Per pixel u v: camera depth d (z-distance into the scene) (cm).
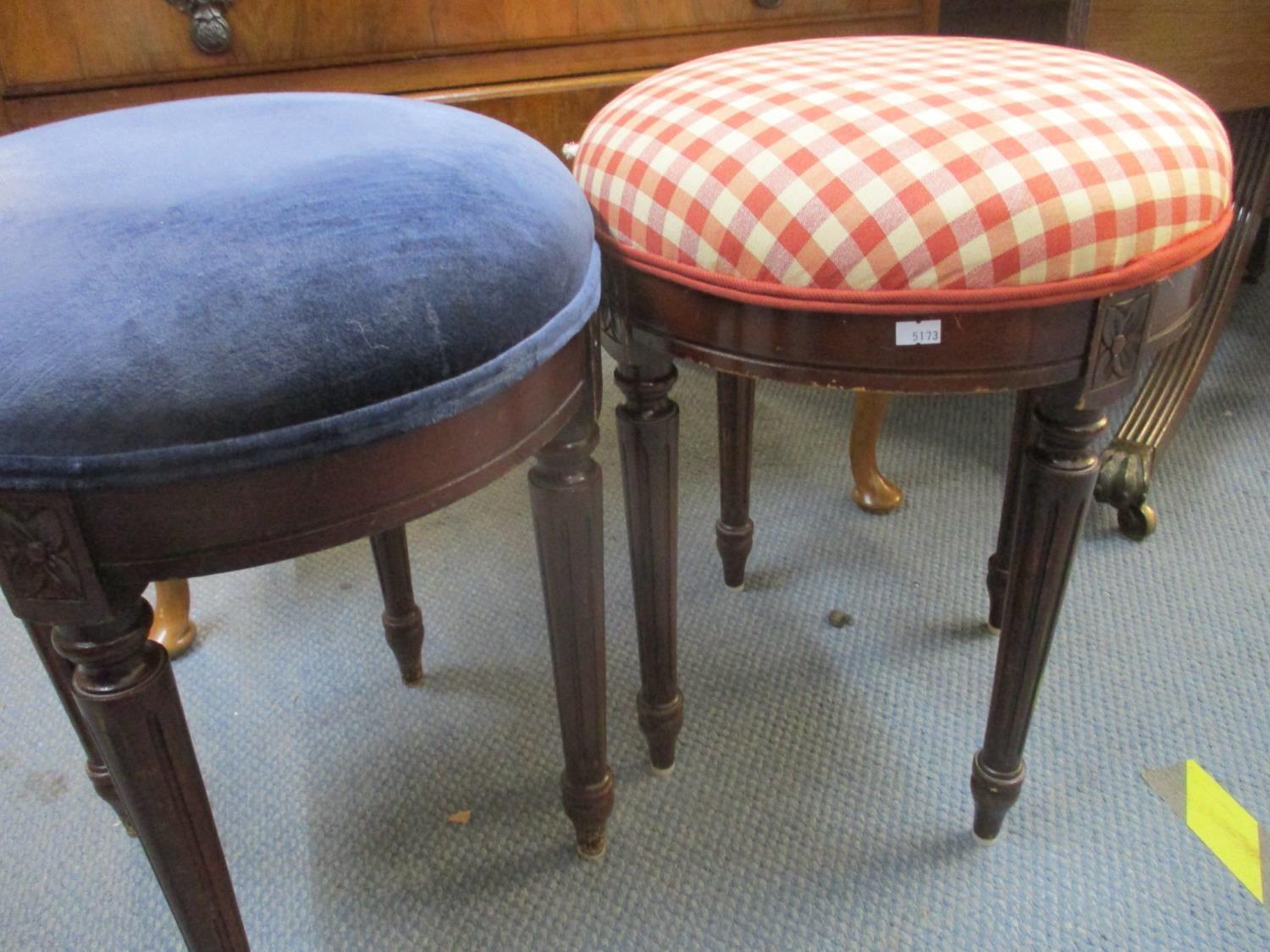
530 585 95
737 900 64
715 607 90
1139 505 94
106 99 72
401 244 33
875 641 85
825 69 51
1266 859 64
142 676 37
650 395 56
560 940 62
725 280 45
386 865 67
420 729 78
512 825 70
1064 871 64
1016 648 57
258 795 73
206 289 30
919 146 42
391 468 35
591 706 59
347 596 94
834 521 102
